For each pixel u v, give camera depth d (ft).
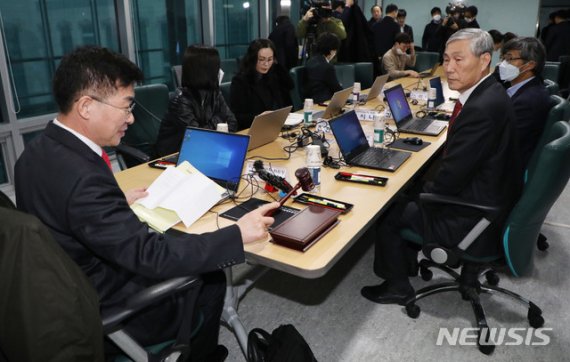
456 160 5.50
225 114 9.06
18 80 11.92
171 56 16.94
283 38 17.51
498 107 5.44
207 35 17.93
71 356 2.81
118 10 13.99
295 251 4.34
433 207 5.78
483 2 27.84
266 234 4.27
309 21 17.81
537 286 7.39
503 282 7.50
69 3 12.68
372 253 8.49
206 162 5.98
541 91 8.11
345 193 5.80
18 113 12.12
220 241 3.81
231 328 6.10
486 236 5.58
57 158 3.48
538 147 6.78
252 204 5.41
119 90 3.57
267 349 4.94
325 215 4.85
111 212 3.44
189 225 4.86
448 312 6.74
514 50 8.16
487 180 5.44
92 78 3.44
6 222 2.64
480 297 7.08
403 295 6.89
